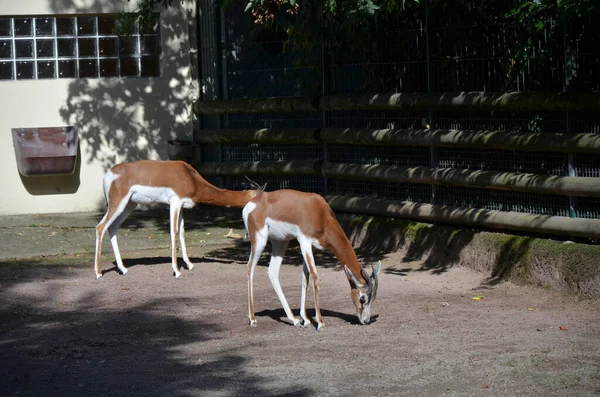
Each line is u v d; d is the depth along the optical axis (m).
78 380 7.08
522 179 10.50
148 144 16.50
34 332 8.84
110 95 16.23
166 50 16.53
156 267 11.98
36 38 15.86
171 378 7.03
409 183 12.46
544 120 10.46
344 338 8.14
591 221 9.70
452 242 11.36
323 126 13.94
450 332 8.19
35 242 13.57
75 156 15.69
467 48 11.44
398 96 12.27
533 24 10.29
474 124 11.45
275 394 6.51
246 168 15.17
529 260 10.07
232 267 11.94
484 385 6.54
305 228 8.57
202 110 16.12
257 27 14.55
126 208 11.73
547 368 6.92
